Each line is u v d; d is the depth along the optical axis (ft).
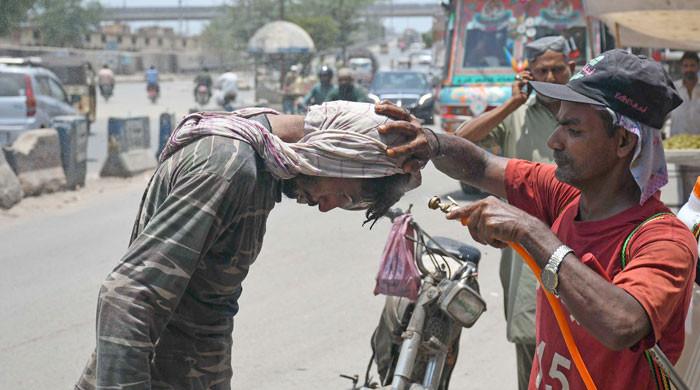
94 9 107.55
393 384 11.55
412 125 8.32
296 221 32.89
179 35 300.20
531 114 14.42
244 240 8.02
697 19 18.70
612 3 19.20
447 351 12.12
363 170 8.05
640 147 7.57
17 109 55.47
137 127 48.85
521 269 13.10
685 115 31.40
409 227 12.16
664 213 7.72
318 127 8.11
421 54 258.78
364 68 170.19
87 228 32.50
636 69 7.50
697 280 8.48
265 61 135.74
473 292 11.69
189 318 8.19
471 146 9.53
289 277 24.75
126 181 45.42
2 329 20.31
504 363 18.54
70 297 22.94
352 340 19.61
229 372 8.76
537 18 45.62
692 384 8.64
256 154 7.92
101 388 7.33
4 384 17.04
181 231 7.48
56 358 18.53
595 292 6.85
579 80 7.69
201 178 7.57
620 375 7.66
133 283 7.38
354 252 27.76
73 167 41.78
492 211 7.40
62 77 79.87
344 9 185.88
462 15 46.75
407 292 11.85
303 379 17.39
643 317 6.77
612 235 7.75
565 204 9.06
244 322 20.79
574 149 7.73
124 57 240.12
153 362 8.23
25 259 27.32
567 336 7.58
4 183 36.29
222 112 8.18
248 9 182.91
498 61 46.11
